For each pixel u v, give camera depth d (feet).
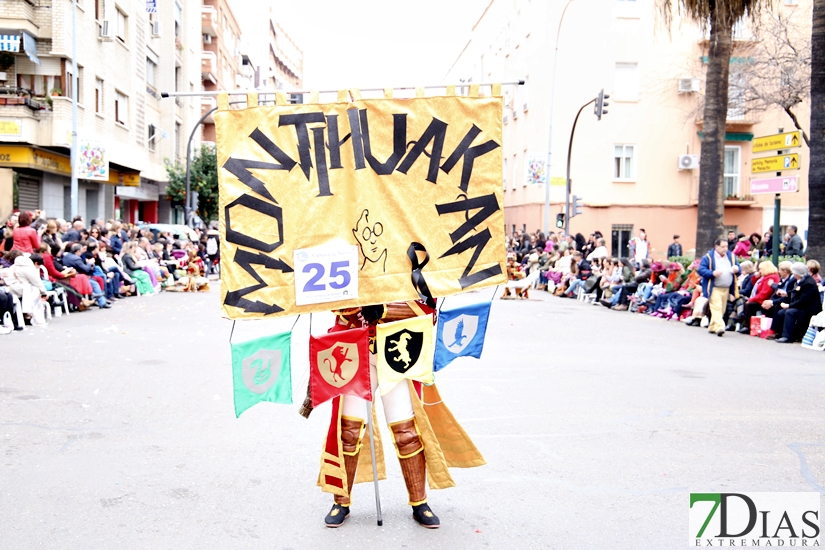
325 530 14.33
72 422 22.17
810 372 33.12
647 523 14.92
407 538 13.97
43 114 78.95
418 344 14.40
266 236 14.12
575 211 93.97
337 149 14.40
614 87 108.17
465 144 14.88
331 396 14.12
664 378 30.81
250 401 13.91
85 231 62.03
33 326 44.16
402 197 14.66
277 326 46.70
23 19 77.10
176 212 157.58
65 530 14.19
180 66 147.54
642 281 62.54
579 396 26.81
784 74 80.28
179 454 19.15
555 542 13.88
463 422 22.77
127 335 41.01
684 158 107.24
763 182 51.60
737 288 48.03
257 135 14.12
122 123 103.60
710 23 61.72
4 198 72.18
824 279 46.73
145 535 14.01
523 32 128.36
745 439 21.29
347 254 14.40
